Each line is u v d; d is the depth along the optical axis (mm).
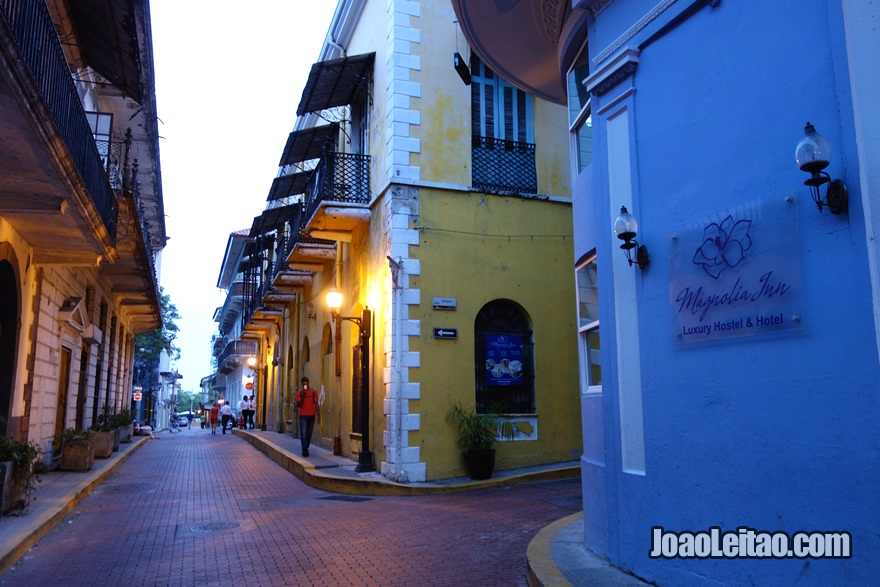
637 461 5242
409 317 11641
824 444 3682
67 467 12781
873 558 3387
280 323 27766
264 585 5738
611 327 5617
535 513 8492
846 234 3621
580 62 7137
